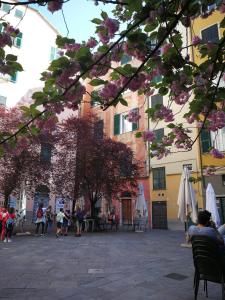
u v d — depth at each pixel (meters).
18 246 12.12
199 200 20.33
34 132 3.88
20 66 3.23
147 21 3.17
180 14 3.02
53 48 30.53
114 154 21.20
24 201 25.81
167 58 3.63
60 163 21.14
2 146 3.97
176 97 4.49
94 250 11.05
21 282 6.29
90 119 23.42
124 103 3.66
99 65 3.35
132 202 25.25
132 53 3.40
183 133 5.55
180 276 6.75
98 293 5.49
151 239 15.23
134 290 5.68
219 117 4.83
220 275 4.54
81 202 27.45
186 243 12.59
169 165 23.19
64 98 3.36
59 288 5.82
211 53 3.90
